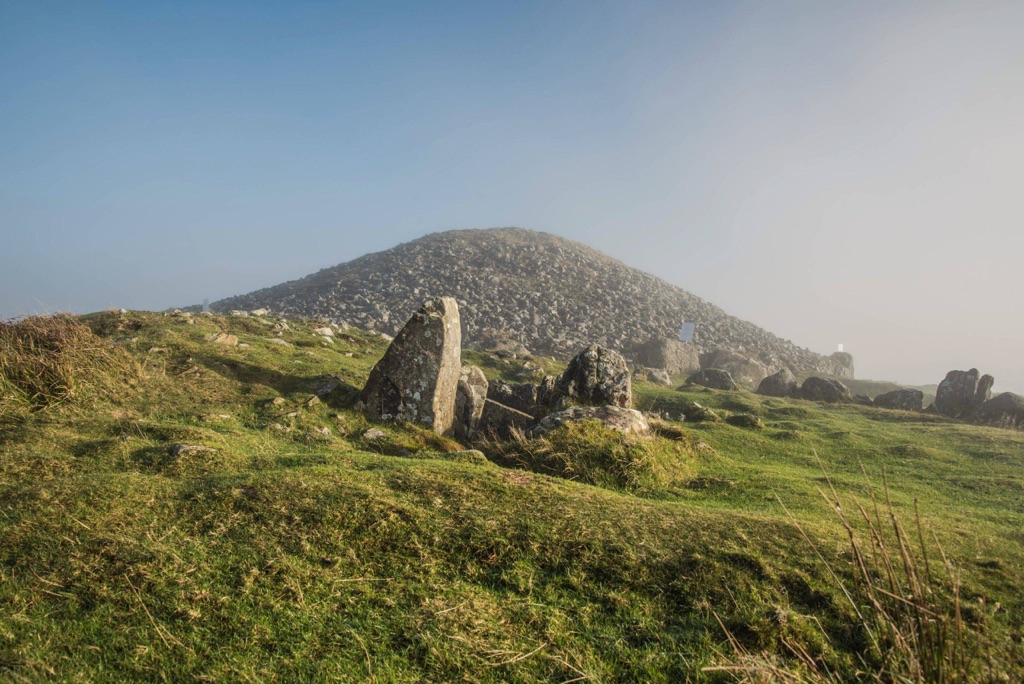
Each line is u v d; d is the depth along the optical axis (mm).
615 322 61750
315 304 59594
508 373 31000
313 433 12898
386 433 13805
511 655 5402
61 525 6750
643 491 11312
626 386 17500
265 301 64688
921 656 4551
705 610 6129
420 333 15312
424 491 8383
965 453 17938
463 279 66750
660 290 82562
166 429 10945
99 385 12836
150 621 5410
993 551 8094
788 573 6699
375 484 8555
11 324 13273
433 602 6008
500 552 6980
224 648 5207
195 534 6875
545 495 8641
